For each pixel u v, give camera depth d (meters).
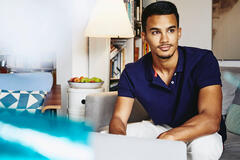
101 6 2.06
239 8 2.91
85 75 2.67
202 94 1.09
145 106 1.31
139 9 3.10
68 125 0.45
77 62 2.58
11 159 0.44
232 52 2.98
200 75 1.13
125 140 0.42
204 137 0.95
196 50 1.24
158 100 1.24
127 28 2.06
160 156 0.41
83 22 2.61
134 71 1.29
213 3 3.09
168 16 1.04
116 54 2.74
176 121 1.24
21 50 4.20
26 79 1.80
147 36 1.09
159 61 1.17
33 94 1.71
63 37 2.61
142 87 1.26
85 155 0.43
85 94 2.07
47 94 1.82
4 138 0.45
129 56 2.84
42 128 0.44
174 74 1.18
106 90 2.58
